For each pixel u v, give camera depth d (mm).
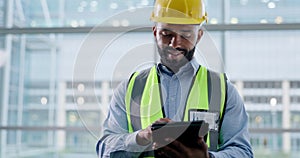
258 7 4168
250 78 4098
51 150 4309
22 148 4344
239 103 1128
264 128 4055
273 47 4098
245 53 4113
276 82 4082
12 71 4523
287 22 4121
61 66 4402
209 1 4191
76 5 4344
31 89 4426
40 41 4418
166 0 1085
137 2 4262
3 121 4418
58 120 4340
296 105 4059
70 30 4336
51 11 4387
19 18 4434
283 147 4031
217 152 1035
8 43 4449
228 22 4180
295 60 4074
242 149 1084
